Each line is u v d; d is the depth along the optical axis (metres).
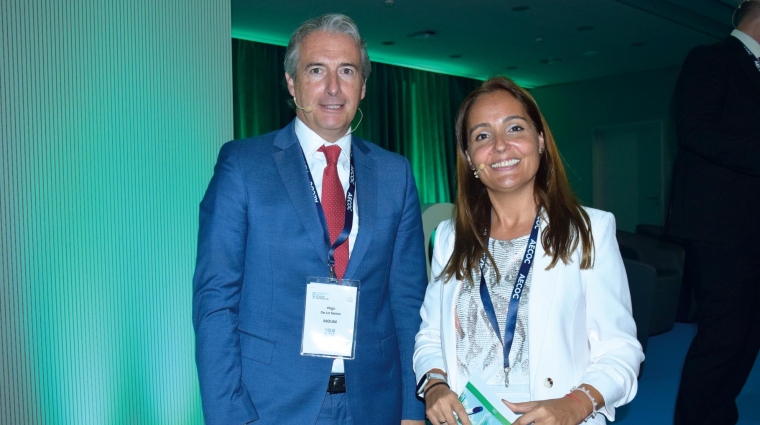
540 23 7.29
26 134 2.20
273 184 1.64
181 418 2.52
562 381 1.44
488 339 1.53
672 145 10.06
